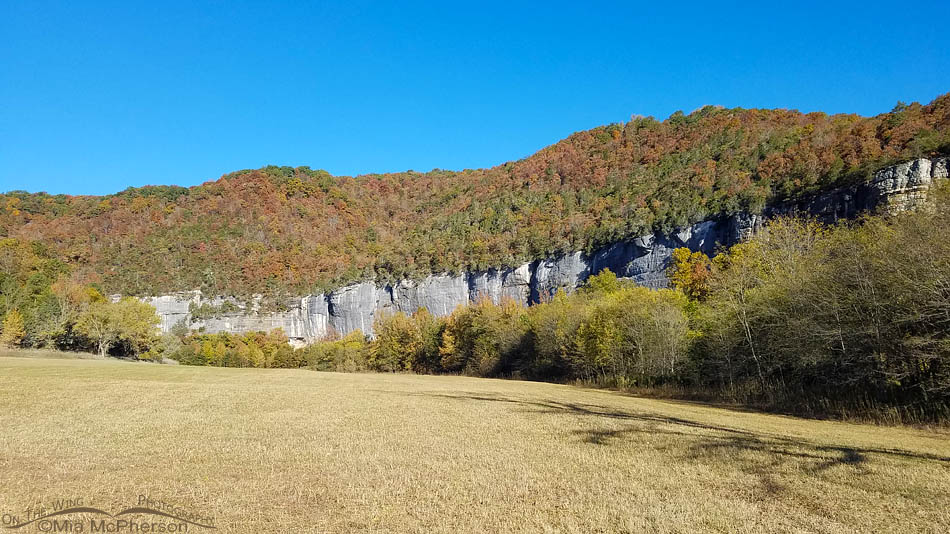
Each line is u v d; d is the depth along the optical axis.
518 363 63.81
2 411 15.88
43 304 80.25
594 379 48.16
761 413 22.31
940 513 7.52
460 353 78.75
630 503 7.81
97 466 9.41
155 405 18.52
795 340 25.33
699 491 8.47
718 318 32.84
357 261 163.38
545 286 109.12
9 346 70.19
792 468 10.05
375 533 6.45
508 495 8.12
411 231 172.50
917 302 20.33
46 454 10.29
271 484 8.48
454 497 7.95
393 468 9.66
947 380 18.69
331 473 9.24
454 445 11.93
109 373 34.66
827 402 22.69
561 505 7.68
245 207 181.75
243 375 40.97
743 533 6.71
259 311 153.50
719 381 33.81
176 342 108.06
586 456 10.94
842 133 82.00
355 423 15.11
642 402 26.36
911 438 14.86
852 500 8.13
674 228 88.19
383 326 103.88
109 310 81.00
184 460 10.03
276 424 14.70
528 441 12.55
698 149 119.69
